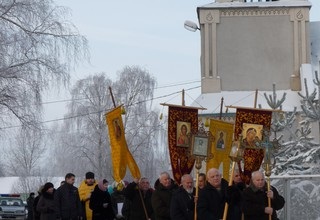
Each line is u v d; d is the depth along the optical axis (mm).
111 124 15461
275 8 42344
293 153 21766
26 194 76812
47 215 18328
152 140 52531
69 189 17234
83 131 52531
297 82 42188
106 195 16625
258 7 42188
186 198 11969
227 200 11562
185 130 14852
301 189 15227
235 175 13625
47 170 73875
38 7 23359
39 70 22938
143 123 53031
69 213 17078
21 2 22984
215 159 16047
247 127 13953
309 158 20656
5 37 22688
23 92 22953
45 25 23453
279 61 42375
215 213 11500
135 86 54094
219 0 42500
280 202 11711
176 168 14742
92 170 52000
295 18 42406
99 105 52688
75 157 52000
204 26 42344
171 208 12008
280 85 42344
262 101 41531
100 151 51844
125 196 15125
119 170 15273
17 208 50500
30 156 75562
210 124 16031
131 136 52344
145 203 15117
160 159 52594
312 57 44625
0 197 52125
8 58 22781
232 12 42344
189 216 11789
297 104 41031
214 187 11602
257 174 11289
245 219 11383
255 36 42438
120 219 18453
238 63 42375
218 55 42406
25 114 23125
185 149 14844
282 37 42469
